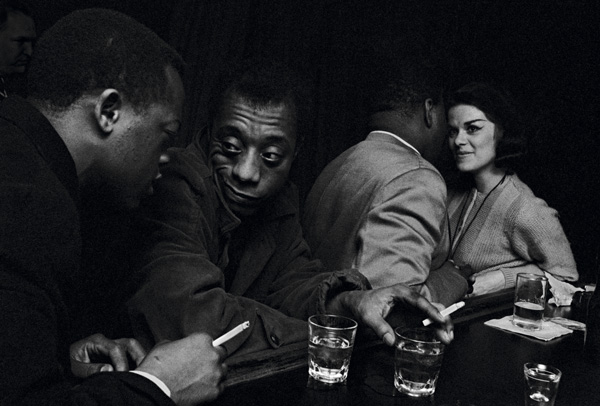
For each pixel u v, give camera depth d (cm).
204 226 126
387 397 95
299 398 93
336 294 127
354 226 158
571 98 322
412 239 149
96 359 105
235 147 124
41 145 82
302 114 129
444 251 180
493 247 229
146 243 119
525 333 132
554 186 321
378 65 177
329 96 296
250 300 122
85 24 91
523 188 229
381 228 150
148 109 94
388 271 145
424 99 172
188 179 125
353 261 157
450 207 246
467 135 229
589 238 320
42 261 71
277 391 95
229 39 258
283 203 147
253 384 97
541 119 310
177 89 99
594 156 319
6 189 71
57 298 75
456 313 145
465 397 96
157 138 98
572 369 113
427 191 153
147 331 112
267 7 273
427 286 152
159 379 83
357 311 118
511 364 113
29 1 207
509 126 226
